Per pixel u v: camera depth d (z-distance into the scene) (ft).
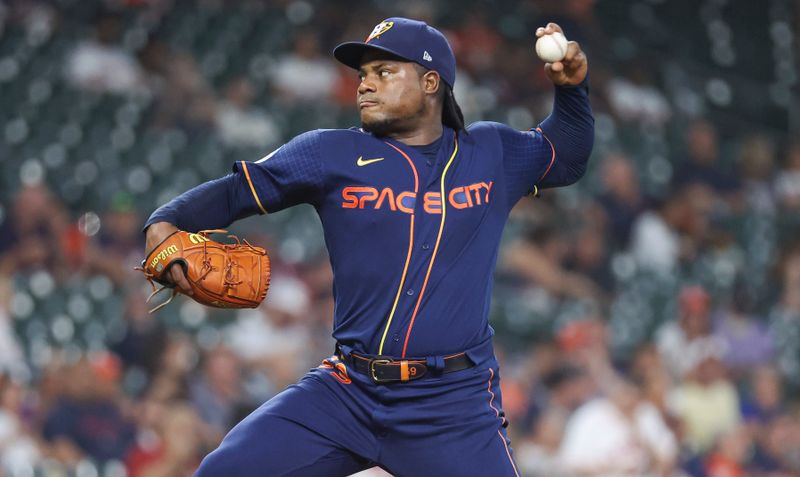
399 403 36.68
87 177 115.34
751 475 96.89
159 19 142.82
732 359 111.65
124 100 127.54
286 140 129.29
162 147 121.80
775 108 170.40
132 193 114.93
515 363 96.99
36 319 92.99
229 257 36.45
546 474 81.41
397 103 36.96
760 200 144.15
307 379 37.76
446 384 36.70
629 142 143.54
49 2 141.28
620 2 172.55
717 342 108.37
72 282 96.12
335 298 38.06
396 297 36.35
